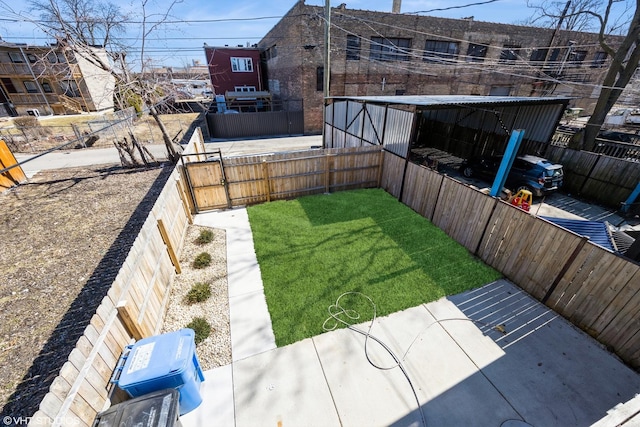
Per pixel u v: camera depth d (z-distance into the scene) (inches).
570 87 1097.4
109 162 571.2
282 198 383.2
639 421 95.0
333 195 394.9
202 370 161.5
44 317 195.3
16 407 138.4
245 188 356.5
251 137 848.9
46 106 1085.1
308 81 801.6
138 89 447.5
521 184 380.2
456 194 274.8
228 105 1079.6
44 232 307.9
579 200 380.2
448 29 836.0
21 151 640.4
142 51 446.6
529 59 959.0
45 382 151.0
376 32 778.2
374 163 404.5
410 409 142.1
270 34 990.4
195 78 653.3
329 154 378.9
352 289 219.6
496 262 240.2
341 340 178.5
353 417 138.9
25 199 391.9
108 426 106.3
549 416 138.7
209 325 189.8
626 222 323.9
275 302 208.2
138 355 131.5
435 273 237.1
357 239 286.0
